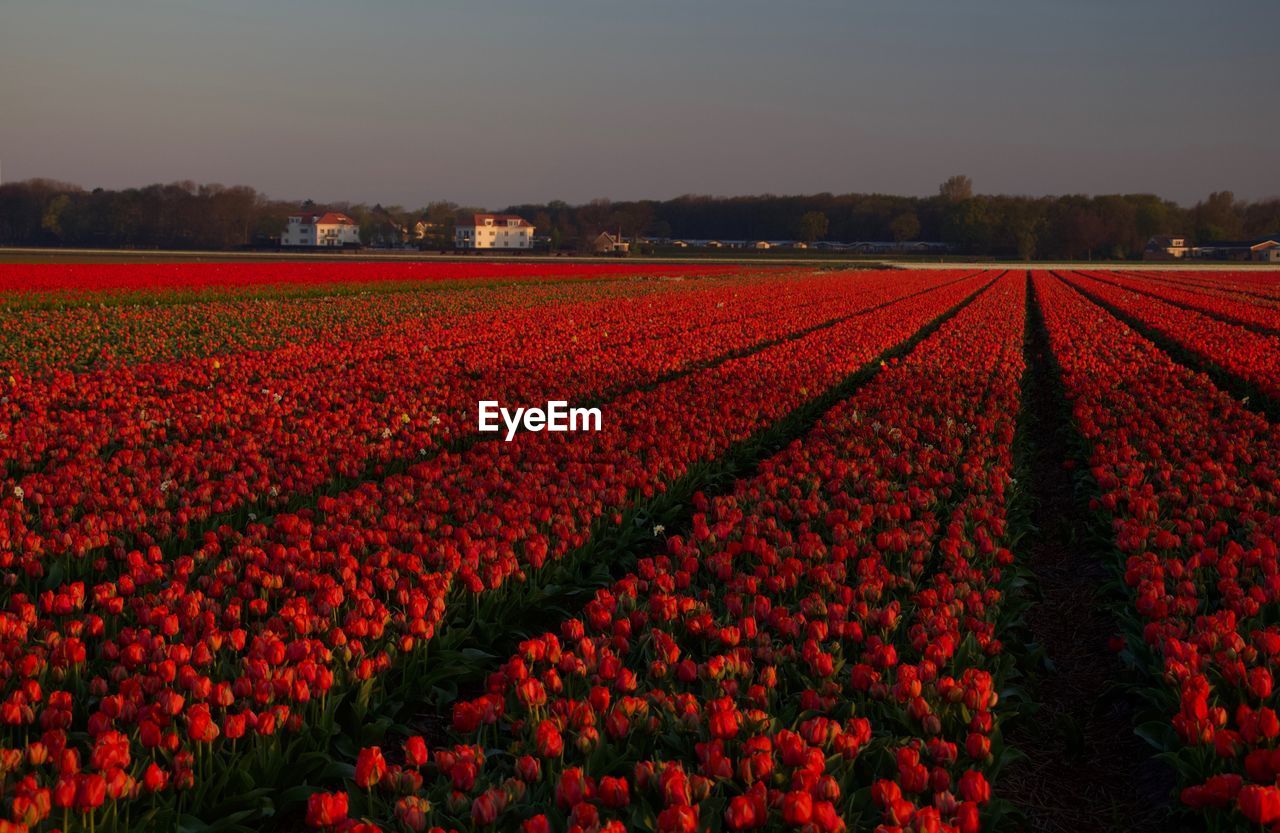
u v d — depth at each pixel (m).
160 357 22.52
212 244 171.00
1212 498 9.08
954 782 4.76
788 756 4.42
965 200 189.62
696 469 11.28
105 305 37.97
